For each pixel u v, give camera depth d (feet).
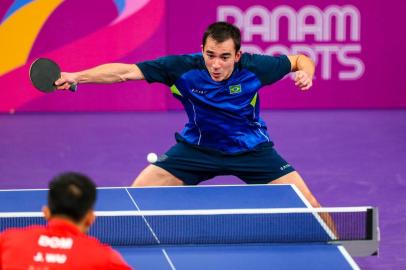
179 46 88.07
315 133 81.25
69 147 76.13
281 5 87.51
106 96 89.51
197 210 39.11
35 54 87.15
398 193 63.21
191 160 47.01
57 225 26.96
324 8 88.12
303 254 35.88
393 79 90.53
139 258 35.24
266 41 88.02
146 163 71.41
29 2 85.66
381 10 88.84
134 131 81.82
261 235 37.63
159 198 42.96
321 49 89.10
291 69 46.85
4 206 41.55
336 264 34.76
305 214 39.99
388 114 88.74
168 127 83.41
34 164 70.74
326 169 69.82
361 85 90.53
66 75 42.14
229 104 45.88
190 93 45.80
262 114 88.69
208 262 34.94
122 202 42.22
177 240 37.06
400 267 48.08
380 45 89.66
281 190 44.32
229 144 46.96
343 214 41.09
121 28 86.74
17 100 88.38
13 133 80.74
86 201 27.14
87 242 27.02
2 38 86.53
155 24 87.15
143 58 87.51
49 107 88.99
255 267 34.40
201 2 87.45
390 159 72.90
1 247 27.27
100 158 72.69
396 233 53.88
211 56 43.16
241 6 87.45
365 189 64.18
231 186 45.21
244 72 45.52
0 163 70.85
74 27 86.28
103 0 86.07
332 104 90.89
